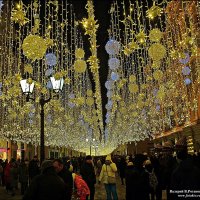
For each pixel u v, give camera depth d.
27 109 22.62
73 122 34.53
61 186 4.90
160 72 13.12
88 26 7.32
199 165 8.35
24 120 35.31
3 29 26.34
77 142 48.16
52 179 4.89
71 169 9.11
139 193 8.91
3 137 36.09
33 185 4.83
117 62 9.86
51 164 5.06
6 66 29.05
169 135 40.69
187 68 12.94
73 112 35.22
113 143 62.72
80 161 26.44
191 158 5.45
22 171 17.19
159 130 44.78
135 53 29.39
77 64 9.62
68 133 39.62
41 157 9.51
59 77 10.04
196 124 29.03
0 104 30.56
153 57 8.56
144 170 9.07
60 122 32.19
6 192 18.77
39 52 7.91
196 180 5.25
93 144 55.19
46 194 4.76
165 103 32.84
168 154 12.69
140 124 44.72
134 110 31.19
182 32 20.58
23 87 10.28
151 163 10.96
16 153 43.81
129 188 9.05
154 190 10.84
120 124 40.72
